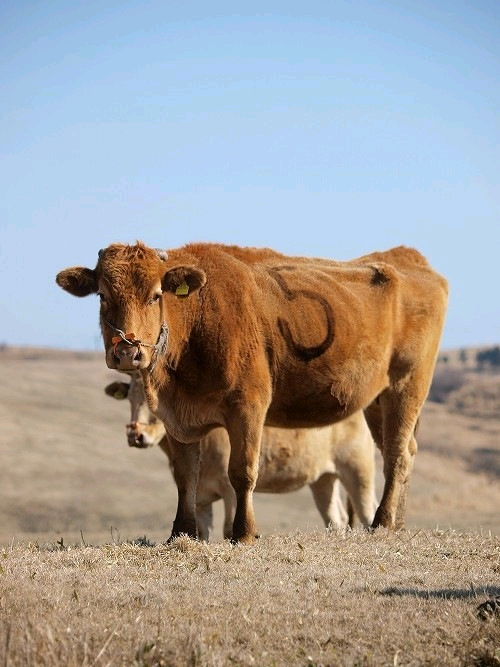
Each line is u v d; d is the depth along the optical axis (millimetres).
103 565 12617
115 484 51938
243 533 14945
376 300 17188
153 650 8523
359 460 22062
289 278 16234
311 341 15930
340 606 10383
